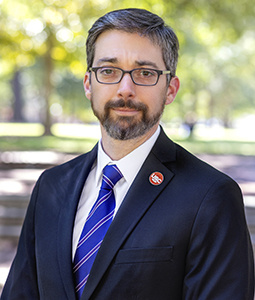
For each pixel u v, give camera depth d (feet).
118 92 4.93
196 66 83.92
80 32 38.32
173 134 106.11
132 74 4.99
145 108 5.00
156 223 4.75
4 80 140.67
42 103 120.57
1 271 16.87
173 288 4.63
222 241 4.57
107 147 5.34
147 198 4.91
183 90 85.51
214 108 156.97
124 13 5.05
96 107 5.17
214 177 4.88
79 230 5.28
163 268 4.62
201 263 4.59
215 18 42.50
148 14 5.12
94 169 5.66
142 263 4.64
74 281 4.99
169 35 5.21
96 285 4.73
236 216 4.70
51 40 41.11
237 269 4.55
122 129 5.00
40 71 112.47
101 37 5.16
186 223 4.67
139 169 5.21
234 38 45.29
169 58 5.22
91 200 5.42
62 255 5.11
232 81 135.13
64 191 5.60
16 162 40.83
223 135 119.44
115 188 5.24
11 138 73.82
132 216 4.86
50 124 81.82
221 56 99.91
